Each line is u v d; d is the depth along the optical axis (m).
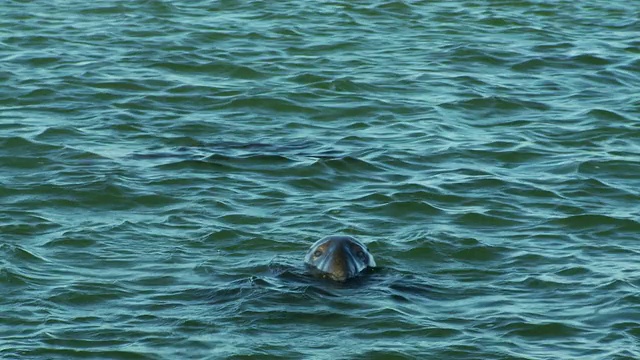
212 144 70.31
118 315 46.19
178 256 52.62
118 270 50.88
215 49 91.88
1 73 83.06
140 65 86.94
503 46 94.62
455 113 77.50
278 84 83.00
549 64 90.00
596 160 67.50
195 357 42.56
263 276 50.00
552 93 82.56
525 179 64.50
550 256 53.47
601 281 50.16
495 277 51.00
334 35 97.38
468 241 54.97
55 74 83.56
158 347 43.38
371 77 85.00
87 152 67.50
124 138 70.88
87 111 75.94
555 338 44.66
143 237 54.97
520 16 104.94
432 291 49.12
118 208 59.09
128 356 42.66
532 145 70.50
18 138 69.00
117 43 93.00
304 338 44.12
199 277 50.22
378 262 52.31
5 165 64.88
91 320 45.69
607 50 93.94
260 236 55.34
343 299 47.53
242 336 44.19
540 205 60.50
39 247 53.19
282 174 64.62
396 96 80.75
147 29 97.50
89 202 59.69
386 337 44.34
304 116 76.81
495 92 81.94
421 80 84.56
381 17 104.06
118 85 81.62
